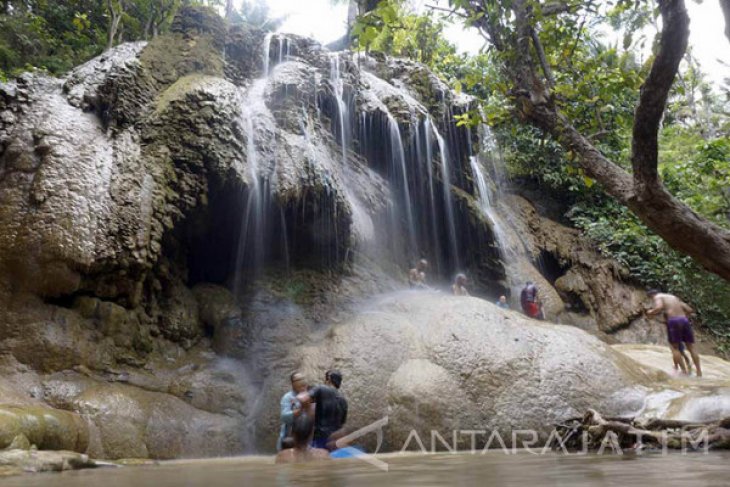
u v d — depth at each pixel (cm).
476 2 827
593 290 1653
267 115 1049
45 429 535
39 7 1689
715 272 646
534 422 721
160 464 521
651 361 1004
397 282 1156
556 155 1923
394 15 708
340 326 844
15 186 788
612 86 830
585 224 1806
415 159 1286
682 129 2189
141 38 1753
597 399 743
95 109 923
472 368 759
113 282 799
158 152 897
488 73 1941
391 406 726
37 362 704
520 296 1404
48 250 747
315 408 606
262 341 891
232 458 614
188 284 980
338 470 322
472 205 1370
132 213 816
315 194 995
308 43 1280
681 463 341
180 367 834
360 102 1244
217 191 931
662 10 589
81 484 287
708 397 688
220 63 1155
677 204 652
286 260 1038
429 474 283
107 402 675
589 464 345
